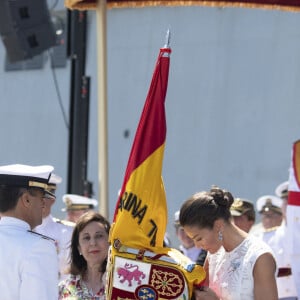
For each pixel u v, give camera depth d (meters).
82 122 28.48
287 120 40.75
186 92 43.75
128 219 12.99
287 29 40.91
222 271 13.14
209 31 43.16
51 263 12.04
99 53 20.83
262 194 41.28
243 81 42.16
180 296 12.59
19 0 27.56
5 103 50.19
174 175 43.88
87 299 15.28
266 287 12.60
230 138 42.47
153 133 13.18
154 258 12.82
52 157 48.06
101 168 21.08
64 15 43.94
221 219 12.88
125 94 45.50
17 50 27.80
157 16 44.62
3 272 11.80
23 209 12.36
